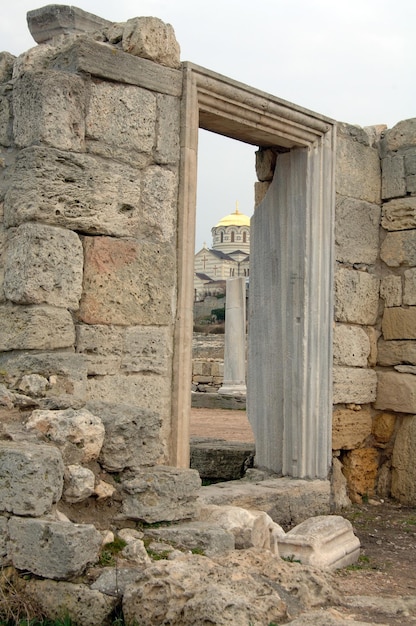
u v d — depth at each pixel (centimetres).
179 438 676
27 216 594
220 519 565
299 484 809
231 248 7438
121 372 644
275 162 892
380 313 969
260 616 417
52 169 602
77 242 615
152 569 444
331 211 873
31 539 455
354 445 924
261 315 885
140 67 666
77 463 505
